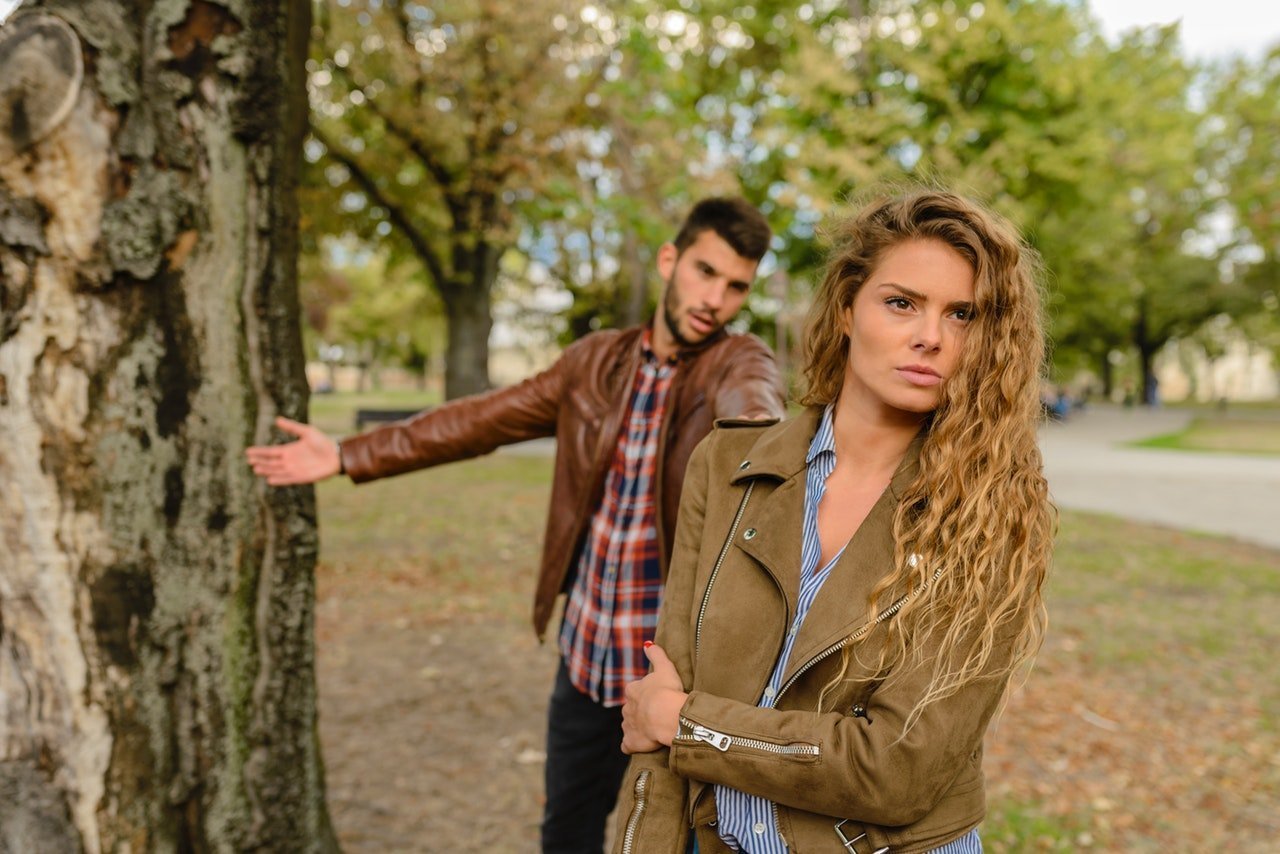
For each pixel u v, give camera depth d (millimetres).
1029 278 1212
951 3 14484
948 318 1166
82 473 1675
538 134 14281
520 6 13406
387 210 16234
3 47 1567
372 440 2154
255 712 1979
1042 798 3410
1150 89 16328
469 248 17188
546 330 27766
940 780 1073
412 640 5113
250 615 1958
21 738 1683
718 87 17609
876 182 1393
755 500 1295
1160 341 44375
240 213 1883
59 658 1675
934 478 1136
